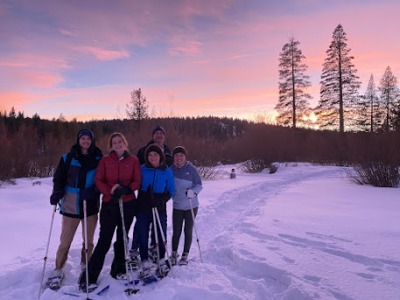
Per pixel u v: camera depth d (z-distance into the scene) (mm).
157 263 4969
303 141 30672
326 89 40188
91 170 4660
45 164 17641
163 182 4957
